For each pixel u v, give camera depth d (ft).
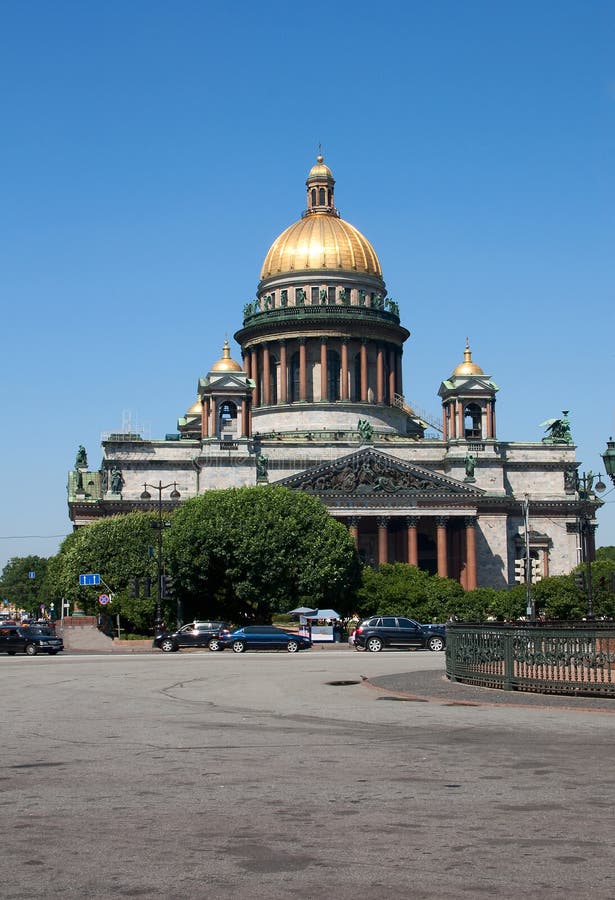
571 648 148.87
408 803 72.02
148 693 163.63
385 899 50.29
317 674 208.74
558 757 91.71
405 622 349.00
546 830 63.77
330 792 76.33
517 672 156.97
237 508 474.49
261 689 170.40
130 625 484.33
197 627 374.02
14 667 242.99
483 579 634.84
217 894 51.16
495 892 51.29
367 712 131.75
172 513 522.06
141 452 642.63
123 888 52.21
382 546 606.96
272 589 466.29
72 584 513.86
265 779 81.97
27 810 70.69
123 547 504.02
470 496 612.70
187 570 461.37
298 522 481.87
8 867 56.18
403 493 608.60
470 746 99.04
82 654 340.39
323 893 51.26
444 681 177.06
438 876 54.08
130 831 64.23
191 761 91.40
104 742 104.17
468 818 67.15
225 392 643.04
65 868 55.88
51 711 135.23
